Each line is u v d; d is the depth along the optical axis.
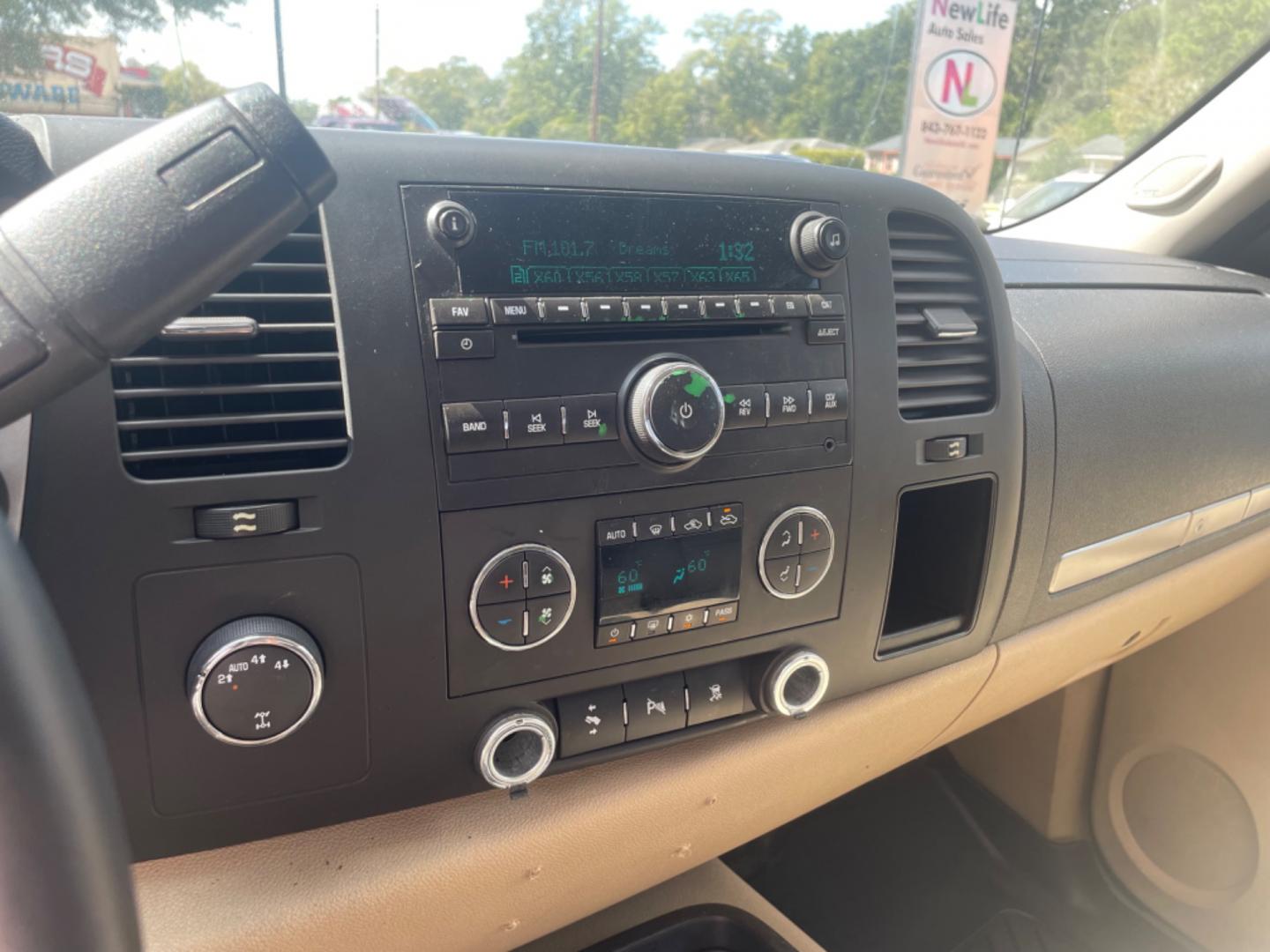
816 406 0.67
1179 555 1.09
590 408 0.58
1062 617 0.99
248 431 0.52
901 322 0.74
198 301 0.35
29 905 0.32
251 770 0.54
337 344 0.53
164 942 0.55
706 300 0.62
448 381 0.55
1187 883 1.35
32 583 0.33
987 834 1.51
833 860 1.44
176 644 0.51
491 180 0.57
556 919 0.78
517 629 0.58
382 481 0.54
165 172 0.33
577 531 0.59
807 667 0.70
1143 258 1.38
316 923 0.58
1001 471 0.80
